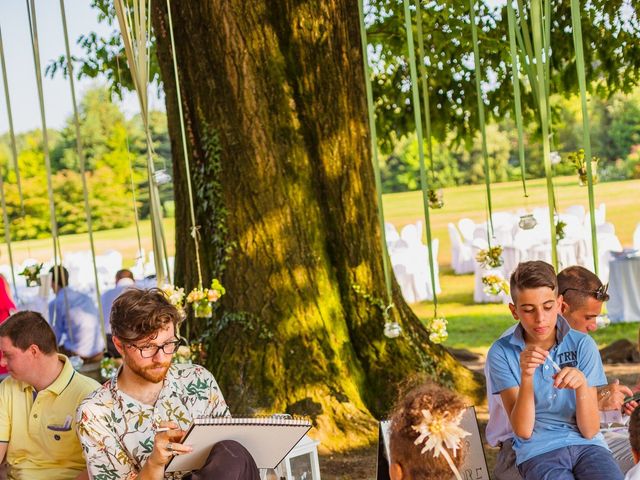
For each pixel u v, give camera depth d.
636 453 2.62
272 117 5.87
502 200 22.17
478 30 8.21
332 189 6.04
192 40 5.80
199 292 4.71
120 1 3.97
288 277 5.81
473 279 13.48
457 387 6.28
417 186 27.59
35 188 23.06
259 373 5.61
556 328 3.25
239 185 5.80
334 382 5.66
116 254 12.31
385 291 6.15
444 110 9.42
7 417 3.24
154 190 4.21
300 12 5.88
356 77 6.09
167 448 2.48
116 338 2.72
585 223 11.15
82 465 3.24
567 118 25.53
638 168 24.81
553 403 3.17
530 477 3.12
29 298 9.21
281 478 3.40
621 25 8.14
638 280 9.38
